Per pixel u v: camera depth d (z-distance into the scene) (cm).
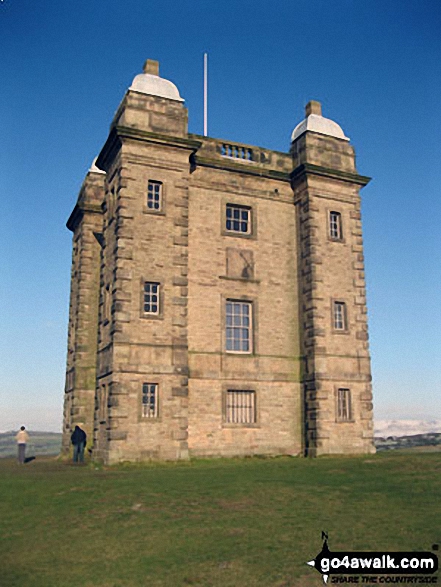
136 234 2483
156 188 2592
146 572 955
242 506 1341
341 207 3009
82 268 3206
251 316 2822
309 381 2764
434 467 1855
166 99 2670
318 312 2806
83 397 3038
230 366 2697
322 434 2669
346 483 1617
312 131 3031
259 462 2416
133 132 2530
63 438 3319
